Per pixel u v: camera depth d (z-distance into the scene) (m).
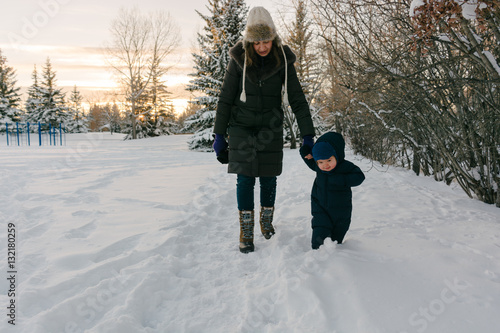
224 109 2.57
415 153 5.87
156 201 3.83
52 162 7.71
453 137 3.87
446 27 2.15
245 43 2.43
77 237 2.63
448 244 2.24
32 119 38.66
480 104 3.50
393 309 1.46
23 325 1.45
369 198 3.90
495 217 3.02
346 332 1.40
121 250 2.36
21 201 3.68
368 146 8.16
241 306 1.69
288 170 7.05
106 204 3.65
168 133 39.69
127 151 12.89
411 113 4.35
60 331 1.47
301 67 14.20
